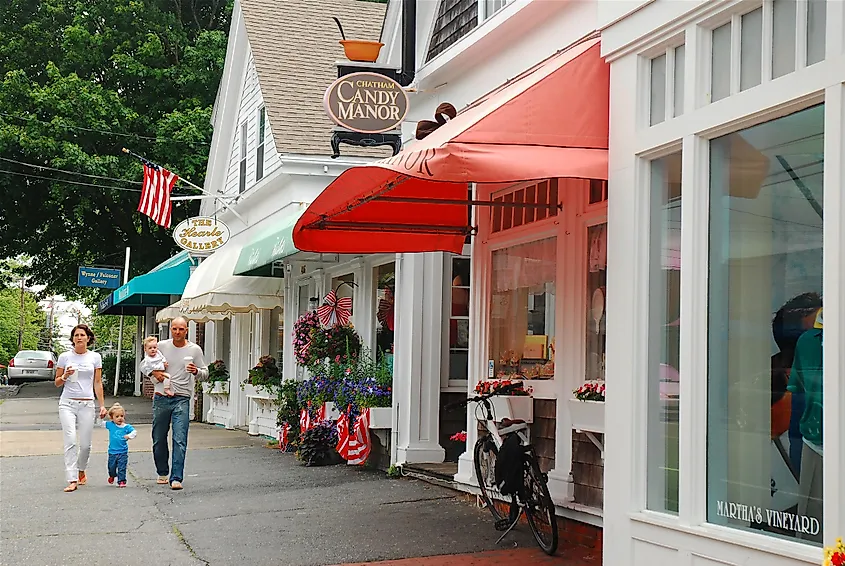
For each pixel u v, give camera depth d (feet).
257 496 34.55
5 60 107.76
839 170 15.39
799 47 16.48
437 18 36.60
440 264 39.55
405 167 20.56
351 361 44.98
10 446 52.19
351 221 31.63
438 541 26.76
